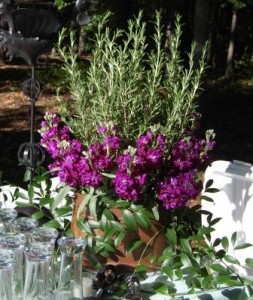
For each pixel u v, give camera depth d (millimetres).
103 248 1931
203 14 7738
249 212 2670
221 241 2010
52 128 2053
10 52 2270
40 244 1767
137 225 1948
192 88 2213
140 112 2072
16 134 8789
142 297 1840
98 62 2145
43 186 2482
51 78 11836
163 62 2217
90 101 2121
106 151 1914
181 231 2014
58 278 1859
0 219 1966
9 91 11195
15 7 2156
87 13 2299
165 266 1849
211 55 14922
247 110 11117
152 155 1892
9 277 1648
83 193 1987
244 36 15141
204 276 1879
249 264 1998
